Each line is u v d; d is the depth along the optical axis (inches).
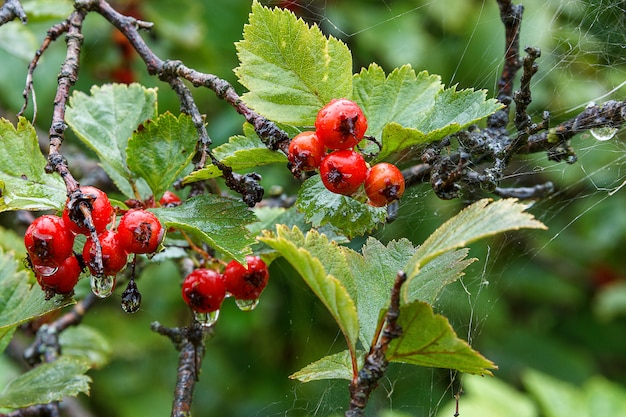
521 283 37.0
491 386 26.0
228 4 32.4
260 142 18.3
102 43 28.6
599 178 29.9
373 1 32.3
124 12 28.9
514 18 19.7
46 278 17.2
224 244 17.6
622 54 26.5
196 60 30.2
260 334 34.6
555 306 39.9
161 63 18.8
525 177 28.9
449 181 17.3
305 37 17.5
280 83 17.6
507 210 16.4
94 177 22.9
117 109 19.5
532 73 17.9
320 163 17.2
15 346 25.6
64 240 16.9
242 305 18.9
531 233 29.5
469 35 32.0
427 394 30.1
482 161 19.1
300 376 17.5
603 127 18.7
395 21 31.8
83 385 19.2
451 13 32.1
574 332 39.3
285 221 19.4
